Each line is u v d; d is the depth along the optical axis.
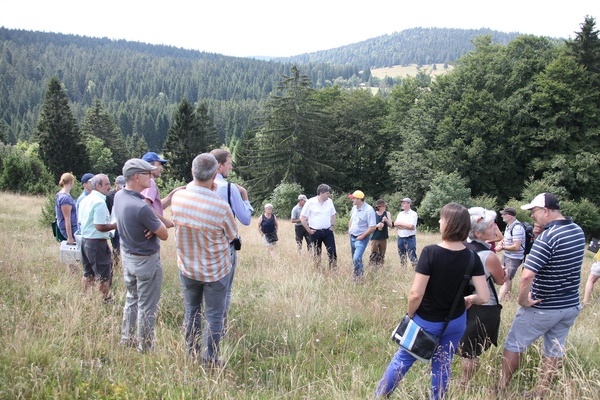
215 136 65.25
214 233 3.94
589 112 31.22
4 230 11.55
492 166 32.66
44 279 6.10
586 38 32.59
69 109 56.16
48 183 30.08
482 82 34.53
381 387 3.54
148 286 4.22
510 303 6.62
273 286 7.00
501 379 4.04
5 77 168.50
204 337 4.06
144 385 3.46
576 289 3.91
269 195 41.50
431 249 3.33
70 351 3.86
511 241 7.29
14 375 3.27
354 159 45.69
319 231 8.63
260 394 3.67
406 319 3.46
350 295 6.63
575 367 4.12
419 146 36.81
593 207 29.33
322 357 4.55
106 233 5.57
